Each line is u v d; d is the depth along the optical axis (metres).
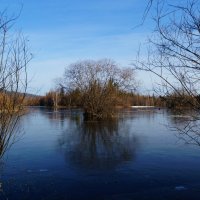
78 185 14.29
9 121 8.41
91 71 47.97
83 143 25.11
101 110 47.28
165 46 6.43
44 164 18.11
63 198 12.71
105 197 12.80
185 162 18.06
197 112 6.54
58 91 99.94
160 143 24.30
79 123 41.88
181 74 6.47
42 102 117.88
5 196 12.91
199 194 12.89
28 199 12.60
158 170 16.52
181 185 14.05
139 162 18.31
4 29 8.09
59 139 27.25
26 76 8.56
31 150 22.09
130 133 30.59
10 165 17.77
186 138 25.70
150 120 44.84
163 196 12.77
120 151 21.66
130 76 49.44
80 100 53.66
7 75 8.24
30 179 15.16
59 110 77.81
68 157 19.92
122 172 16.23
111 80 48.34
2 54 8.16
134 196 12.87
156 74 6.70
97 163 18.27
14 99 8.43
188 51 6.29
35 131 33.25
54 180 14.99
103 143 24.95
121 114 57.56
